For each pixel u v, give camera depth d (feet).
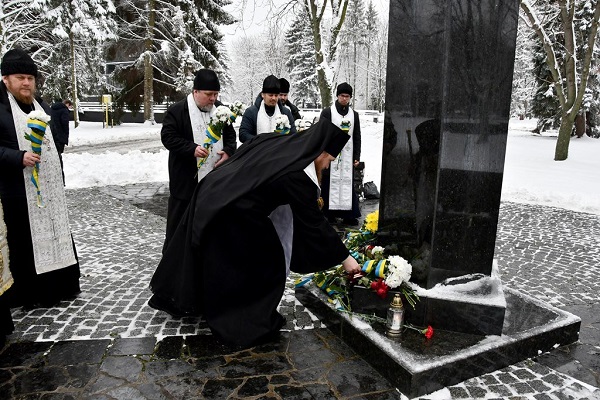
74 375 8.68
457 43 8.67
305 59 153.48
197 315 11.23
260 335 9.70
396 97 9.52
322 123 9.43
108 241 17.69
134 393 8.18
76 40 82.79
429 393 8.30
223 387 8.39
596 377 8.93
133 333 10.29
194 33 85.61
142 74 88.58
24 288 11.29
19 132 10.73
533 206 26.09
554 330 9.84
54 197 11.27
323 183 20.47
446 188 9.22
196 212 9.55
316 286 11.83
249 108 17.48
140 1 83.97
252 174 9.28
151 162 37.40
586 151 52.95
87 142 66.18
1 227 9.14
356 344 9.64
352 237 12.23
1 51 55.62
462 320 9.50
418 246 9.77
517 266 15.60
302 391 8.32
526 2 39.70
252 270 9.87
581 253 17.20
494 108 9.25
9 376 8.61
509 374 8.96
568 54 42.11
